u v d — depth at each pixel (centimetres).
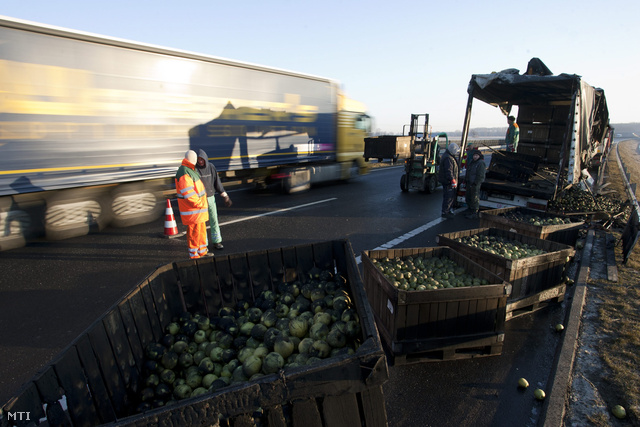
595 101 1214
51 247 745
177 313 360
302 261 411
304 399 190
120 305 264
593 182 1455
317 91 1405
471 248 527
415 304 376
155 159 898
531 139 1287
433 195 1375
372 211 1082
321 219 979
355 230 870
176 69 920
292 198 1295
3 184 659
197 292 370
